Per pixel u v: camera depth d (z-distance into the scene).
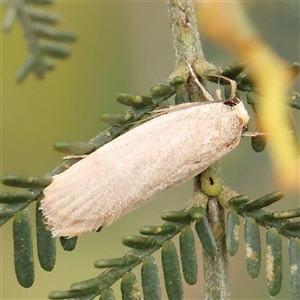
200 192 0.07
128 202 0.07
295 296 0.07
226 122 0.07
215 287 0.07
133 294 0.07
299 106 0.07
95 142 0.07
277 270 0.07
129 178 0.07
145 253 0.07
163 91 0.07
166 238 0.07
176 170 0.07
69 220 0.07
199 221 0.07
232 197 0.07
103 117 0.07
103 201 0.07
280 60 0.07
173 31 0.07
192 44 0.07
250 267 0.07
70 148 0.07
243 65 0.07
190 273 0.07
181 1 0.07
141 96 0.07
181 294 0.07
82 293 0.07
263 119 0.07
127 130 0.07
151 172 0.07
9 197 0.07
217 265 0.07
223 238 0.07
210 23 0.07
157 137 0.07
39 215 0.07
